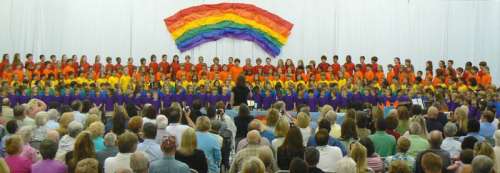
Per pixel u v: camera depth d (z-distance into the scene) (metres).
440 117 15.56
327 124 11.76
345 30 29.92
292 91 25.47
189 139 9.83
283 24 29.72
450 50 30.39
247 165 7.93
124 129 11.59
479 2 30.44
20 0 28.66
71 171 9.23
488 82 27.17
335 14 29.86
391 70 27.52
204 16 29.52
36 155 10.57
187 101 24.95
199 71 27.39
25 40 28.70
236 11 29.61
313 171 8.81
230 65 27.62
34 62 28.59
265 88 25.39
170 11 29.39
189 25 29.41
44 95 24.44
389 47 30.06
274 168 9.88
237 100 19.19
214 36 29.48
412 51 30.19
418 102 22.36
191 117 15.16
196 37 29.42
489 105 21.81
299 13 29.80
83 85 25.06
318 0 29.86
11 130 11.72
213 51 29.59
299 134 10.00
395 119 12.30
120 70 26.42
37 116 12.27
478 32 30.52
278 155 9.98
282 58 29.80
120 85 25.86
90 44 28.92
